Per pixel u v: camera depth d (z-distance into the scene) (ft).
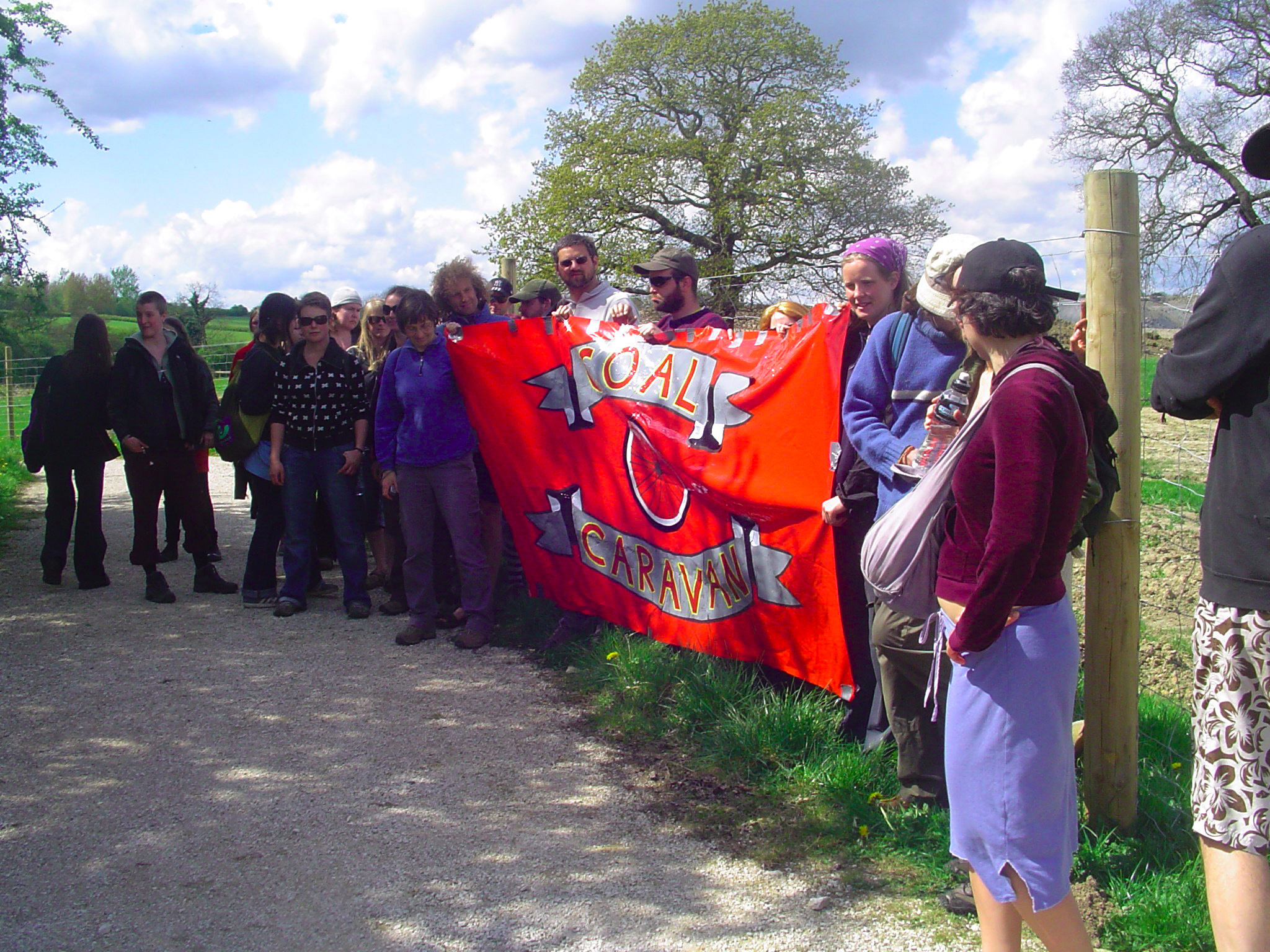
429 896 10.37
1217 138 96.68
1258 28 93.61
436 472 18.60
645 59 98.73
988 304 7.79
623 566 17.26
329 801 12.50
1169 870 10.36
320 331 20.38
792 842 11.44
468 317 21.04
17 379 66.80
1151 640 18.30
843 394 13.89
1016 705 7.66
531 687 16.57
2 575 24.79
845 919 9.92
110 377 22.45
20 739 14.37
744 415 15.14
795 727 13.48
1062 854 7.77
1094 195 10.80
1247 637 7.86
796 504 14.40
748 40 96.37
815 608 14.38
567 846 11.39
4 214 40.81
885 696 11.78
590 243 20.44
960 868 10.53
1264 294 7.51
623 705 15.31
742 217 95.04
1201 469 38.06
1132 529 10.85
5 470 44.29
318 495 24.30
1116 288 10.75
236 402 21.13
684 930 9.75
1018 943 8.09
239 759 13.75
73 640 19.13
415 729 14.82
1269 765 7.88
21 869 10.87
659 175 96.43
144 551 22.07
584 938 9.62
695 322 17.89
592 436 17.40
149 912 10.03
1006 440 7.38
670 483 16.30
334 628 20.03
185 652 18.43
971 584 7.88
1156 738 13.12
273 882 10.62
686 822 11.96
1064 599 7.90
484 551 20.10
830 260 94.73
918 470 10.71
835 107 96.99
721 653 15.84
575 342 17.56
